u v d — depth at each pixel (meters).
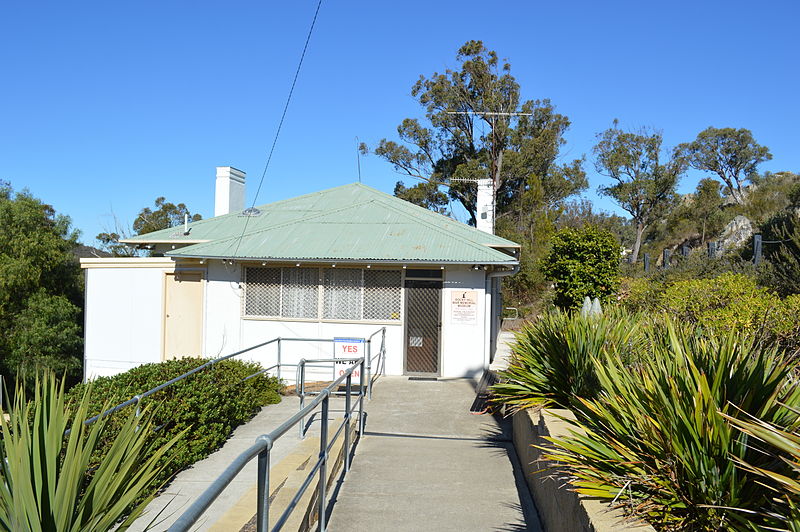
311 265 14.25
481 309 13.86
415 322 14.07
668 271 19.70
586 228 15.77
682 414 3.76
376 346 14.13
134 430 3.75
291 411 10.38
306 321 14.30
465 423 9.58
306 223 15.83
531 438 6.61
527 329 8.49
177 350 15.05
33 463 3.21
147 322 15.22
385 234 14.98
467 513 5.91
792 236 14.21
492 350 16.44
